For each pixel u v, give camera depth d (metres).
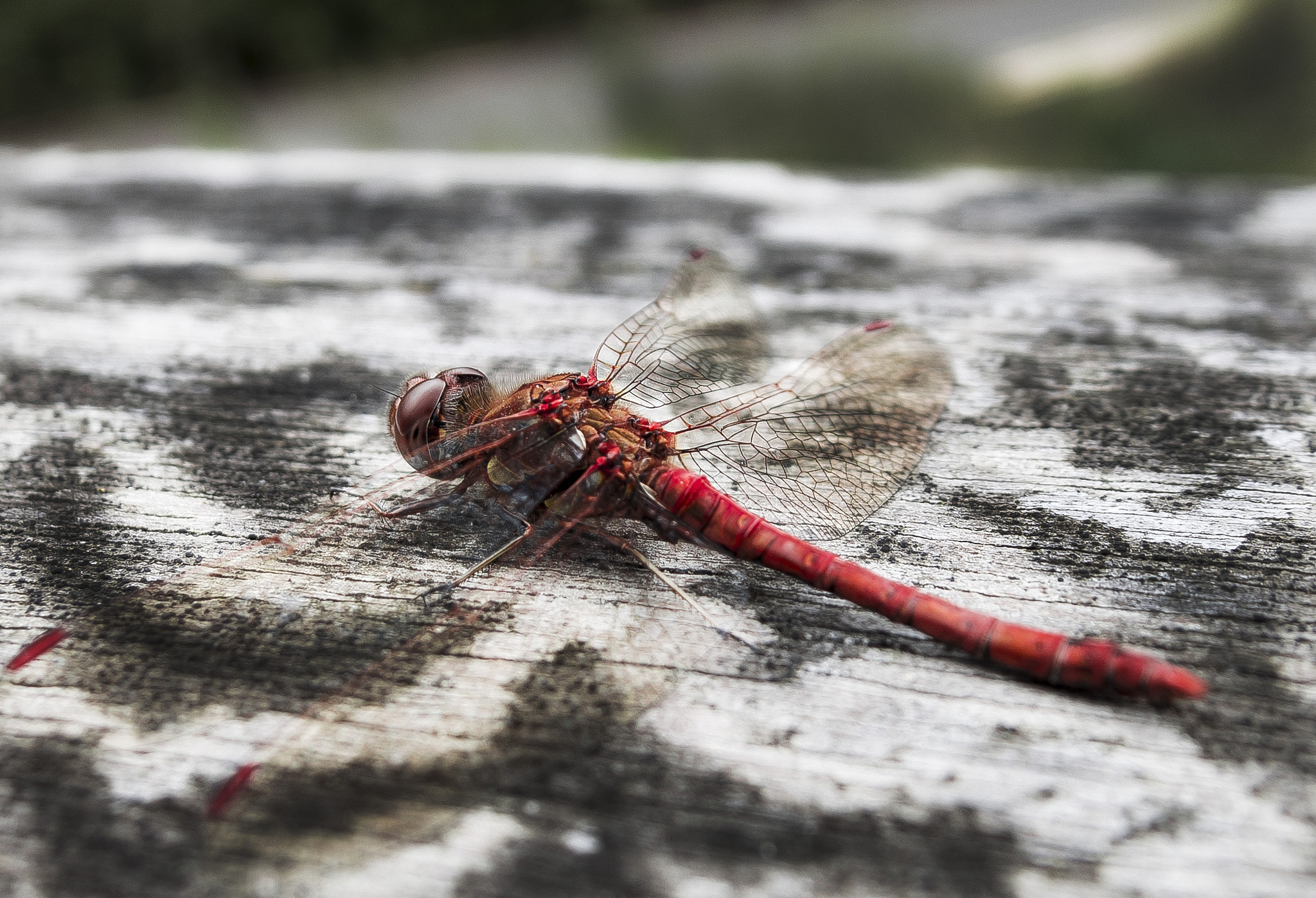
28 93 0.60
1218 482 0.14
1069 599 0.13
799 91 0.46
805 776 0.12
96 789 0.12
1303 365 0.15
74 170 0.19
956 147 0.42
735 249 0.17
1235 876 0.12
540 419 0.14
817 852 0.12
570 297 0.16
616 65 0.53
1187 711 0.12
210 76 0.61
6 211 0.17
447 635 0.13
